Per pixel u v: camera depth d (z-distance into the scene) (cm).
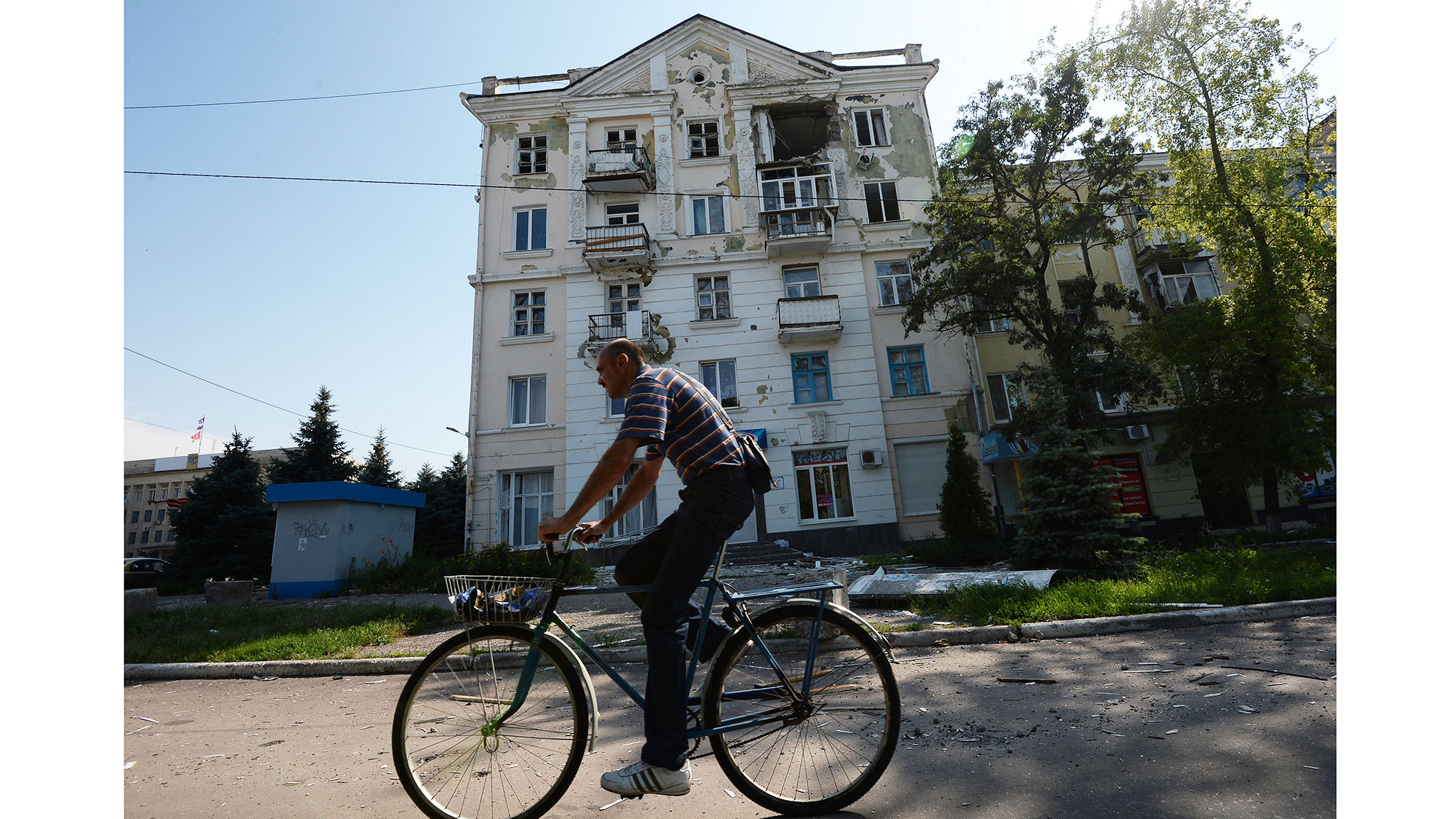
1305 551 1047
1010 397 2212
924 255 2053
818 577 1348
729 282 2305
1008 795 256
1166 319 1889
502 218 2359
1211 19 1742
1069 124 1780
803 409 2170
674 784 242
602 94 2427
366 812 267
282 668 590
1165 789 252
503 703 263
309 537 1518
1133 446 2222
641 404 256
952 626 625
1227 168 1806
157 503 5962
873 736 269
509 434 2177
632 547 274
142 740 381
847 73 2436
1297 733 303
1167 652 498
